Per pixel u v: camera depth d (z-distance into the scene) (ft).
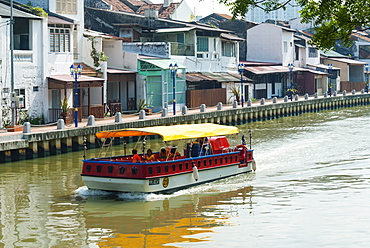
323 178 94.68
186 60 209.46
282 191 85.61
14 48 144.46
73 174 100.89
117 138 139.85
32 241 63.16
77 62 169.37
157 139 152.66
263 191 86.02
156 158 92.22
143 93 183.21
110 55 185.88
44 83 147.02
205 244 61.36
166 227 67.72
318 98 254.68
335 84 322.14
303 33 323.78
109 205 78.18
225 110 187.21
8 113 135.54
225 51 240.53
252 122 203.41
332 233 63.67
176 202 79.56
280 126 184.44
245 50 287.89
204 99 210.18
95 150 130.21
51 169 105.81
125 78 179.42
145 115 166.30
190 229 66.85
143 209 75.87
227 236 63.93
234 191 86.17
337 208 74.08
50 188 89.30
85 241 63.00
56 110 149.38
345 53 356.38
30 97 143.54
